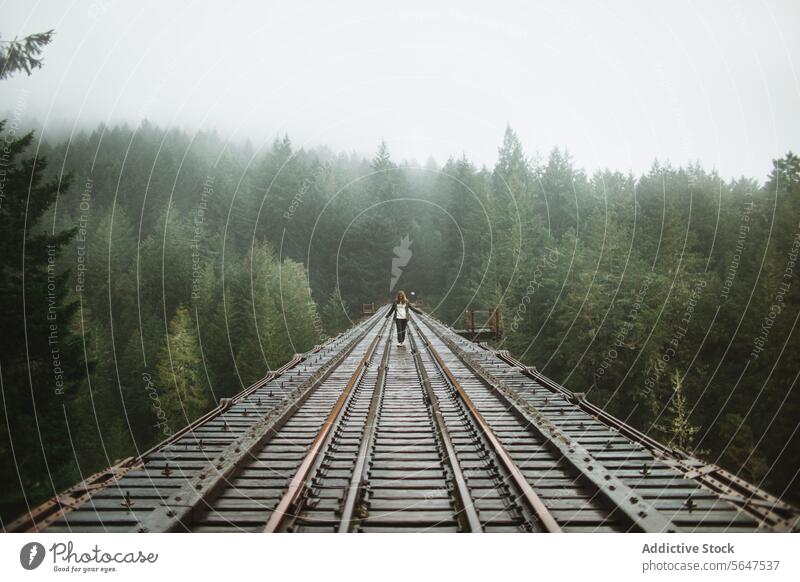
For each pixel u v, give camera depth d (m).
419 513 4.25
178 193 80.88
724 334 33.62
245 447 5.55
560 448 5.53
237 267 57.41
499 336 26.48
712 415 28.92
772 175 43.81
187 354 37.69
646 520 3.91
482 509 4.30
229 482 4.86
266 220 70.44
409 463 5.50
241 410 7.92
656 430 28.66
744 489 4.44
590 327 32.28
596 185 63.59
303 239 71.75
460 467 5.21
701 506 4.22
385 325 30.36
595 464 5.01
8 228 10.12
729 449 24.27
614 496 4.29
